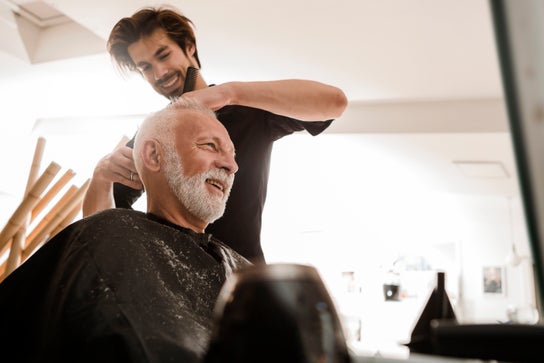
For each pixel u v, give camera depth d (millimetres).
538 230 268
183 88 1294
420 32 2768
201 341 633
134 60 1359
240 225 1126
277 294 302
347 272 6051
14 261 1362
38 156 1585
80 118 4363
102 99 3945
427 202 5691
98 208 1078
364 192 5500
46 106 4172
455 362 372
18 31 3232
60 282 672
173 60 1312
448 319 677
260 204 1196
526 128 272
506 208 5723
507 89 279
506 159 4082
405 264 6008
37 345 645
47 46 3342
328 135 3898
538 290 275
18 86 3799
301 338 294
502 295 5969
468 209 5867
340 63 3189
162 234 810
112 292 649
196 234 879
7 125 4254
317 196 5703
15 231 1364
